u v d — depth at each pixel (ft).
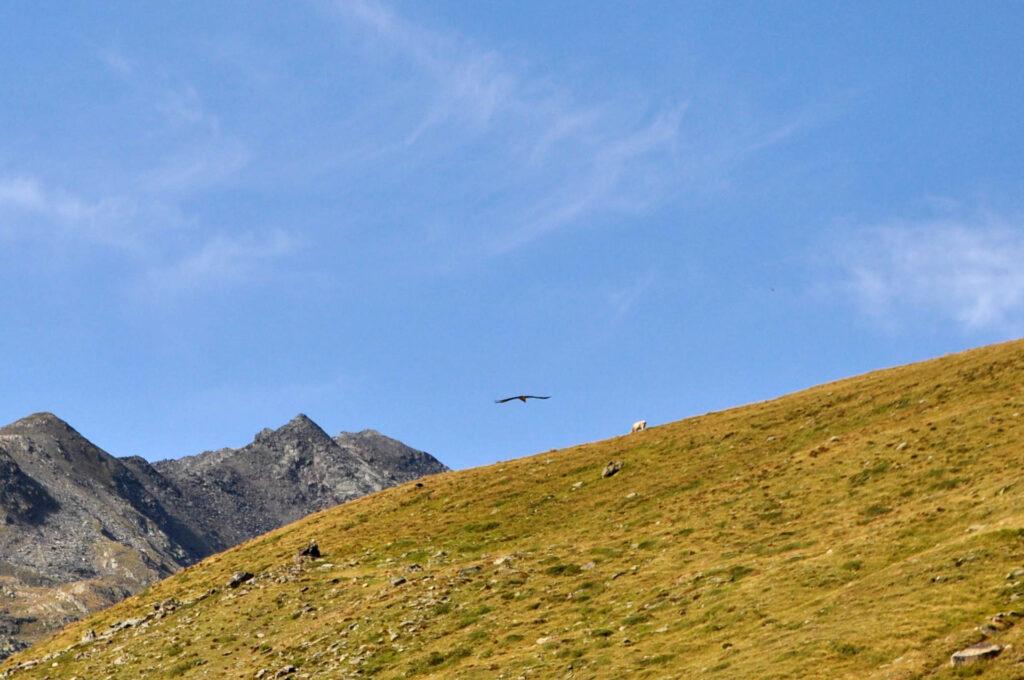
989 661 150.92
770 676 168.45
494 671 215.51
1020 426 270.67
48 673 304.71
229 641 290.15
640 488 340.80
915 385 346.54
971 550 192.85
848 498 266.77
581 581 263.70
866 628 175.73
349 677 237.86
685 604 225.15
